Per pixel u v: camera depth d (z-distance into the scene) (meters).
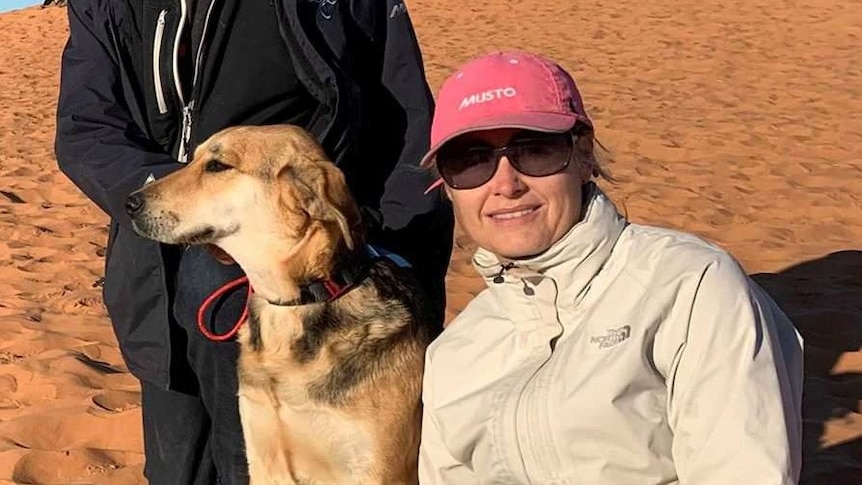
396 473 1.74
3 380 2.79
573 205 1.26
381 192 2.00
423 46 10.00
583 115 1.26
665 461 1.21
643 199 4.21
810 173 4.62
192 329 1.89
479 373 1.33
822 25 9.44
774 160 4.89
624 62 8.31
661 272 1.21
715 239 3.71
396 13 1.97
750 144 5.26
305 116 1.97
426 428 1.40
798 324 2.85
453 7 13.10
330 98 1.85
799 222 3.90
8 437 2.43
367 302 1.74
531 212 1.25
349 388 1.70
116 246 1.96
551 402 1.23
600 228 1.25
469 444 1.33
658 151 5.23
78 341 3.08
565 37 10.00
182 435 2.03
